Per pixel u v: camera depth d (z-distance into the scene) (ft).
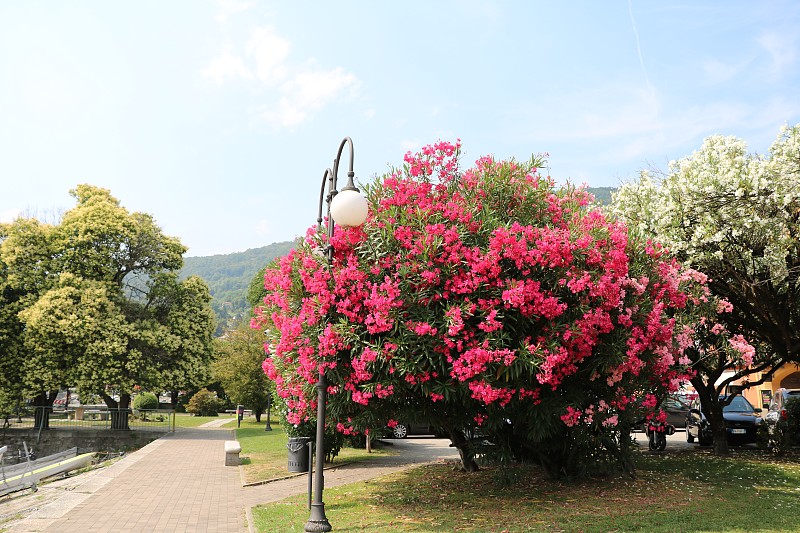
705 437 58.23
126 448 93.20
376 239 28.09
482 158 33.09
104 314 93.81
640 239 33.63
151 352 98.99
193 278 108.27
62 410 108.88
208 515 30.48
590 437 33.71
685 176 43.19
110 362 91.40
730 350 39.09
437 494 34.04
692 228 42.24
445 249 27.27
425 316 26.71
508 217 31.32
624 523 25.20
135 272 106.83
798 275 41.01
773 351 51.16
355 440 62.80
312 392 30.73
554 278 27.84
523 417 30.91
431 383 27.61
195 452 64.18
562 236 27.61
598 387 32.24
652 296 32.40
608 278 27.25
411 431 74.90
